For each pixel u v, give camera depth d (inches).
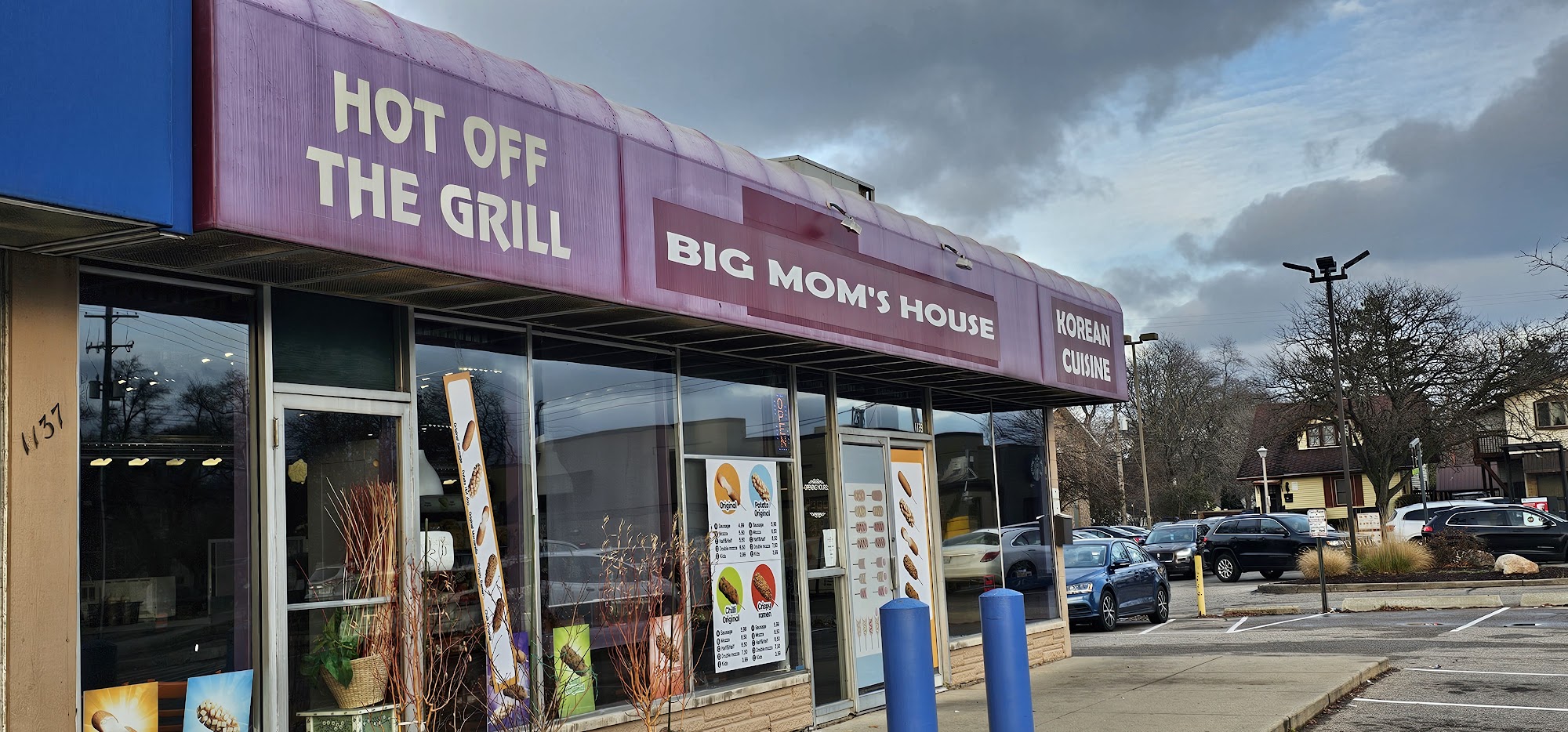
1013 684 291.1
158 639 239.1
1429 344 1923.0
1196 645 735.1
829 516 447.2
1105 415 2930.6
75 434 225.6
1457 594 992.9
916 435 508.7
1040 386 534.9
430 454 298.4
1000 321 493.0
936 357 442.0
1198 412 3016.7
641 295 307.7
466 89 264.8
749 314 347.6
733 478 399.2
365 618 275.4
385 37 249.3
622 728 337.4
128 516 237.1
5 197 189.3
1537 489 2551.7
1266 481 2564.0
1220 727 383.9
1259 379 2060.8
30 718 212.8
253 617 255.8
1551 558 1284.4
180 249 228.4
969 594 536.4
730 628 387.5
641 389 368.8
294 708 261.0
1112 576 898.7
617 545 350.0
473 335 316.2
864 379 480.7
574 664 330.0
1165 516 2881.4
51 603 217.8
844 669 444.1
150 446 242.4
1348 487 1204.5
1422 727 403.9
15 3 192.2
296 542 263.9
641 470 363.6
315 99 232.1
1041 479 622.8
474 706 299.0
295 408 267.4
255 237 219.3
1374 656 572.1
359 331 286.4
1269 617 938.7
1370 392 1925.4
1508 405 2087.8
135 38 207.8
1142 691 470.9
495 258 265.9
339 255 237.1
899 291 425.1
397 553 284.7
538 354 335.6
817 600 434.3
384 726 272.4
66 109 197.3
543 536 327.0
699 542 380.5
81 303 235.9
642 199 312.8
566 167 289.0
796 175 386.9
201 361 253.9
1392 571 1167.6
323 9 238.2
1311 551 1236.5
